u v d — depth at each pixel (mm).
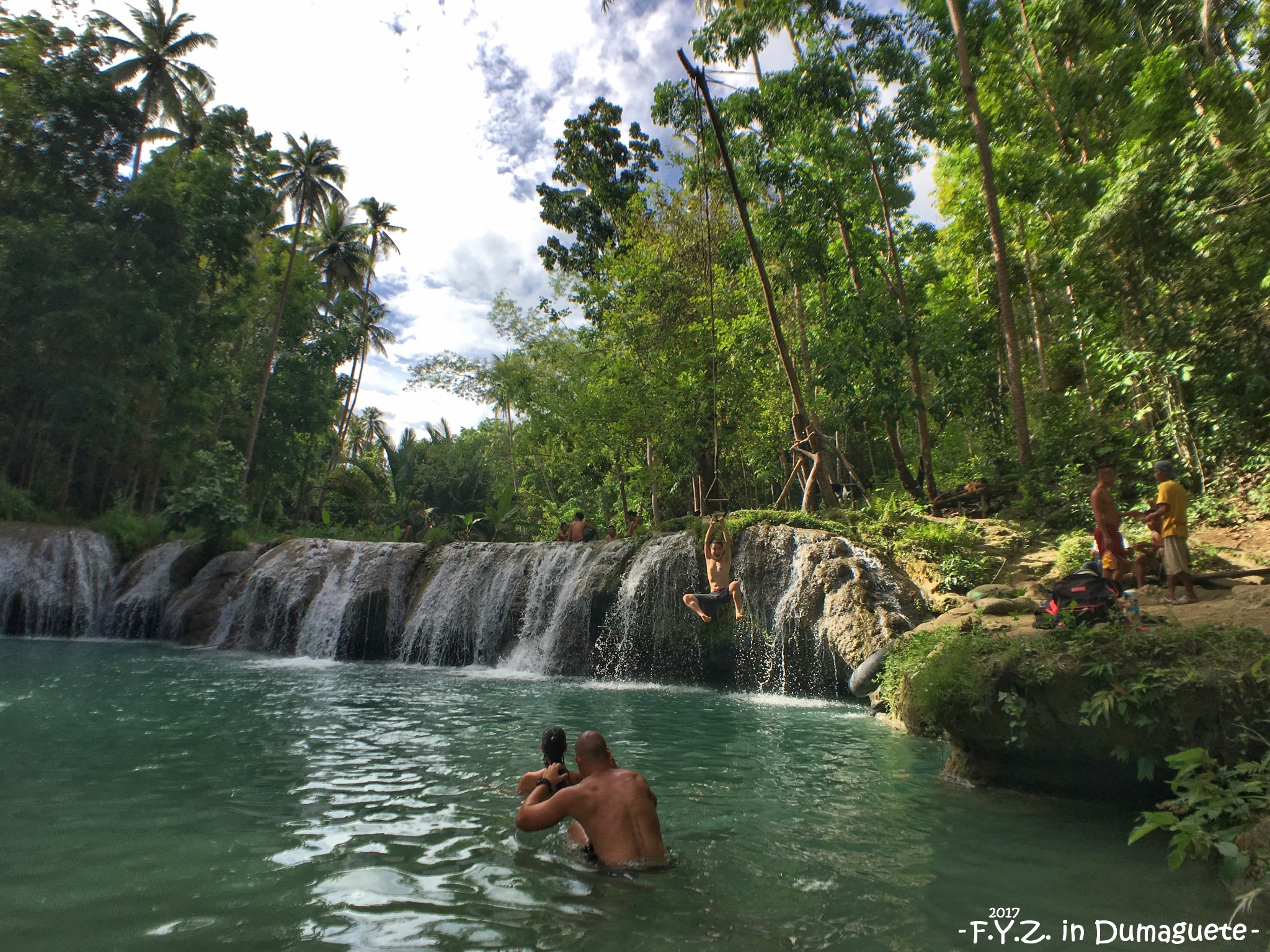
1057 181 15125
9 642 17875
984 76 17406
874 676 10766
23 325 23844
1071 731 5598
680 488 28016
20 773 6277
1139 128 13422
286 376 36688
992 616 9055
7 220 23859
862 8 16781
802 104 16359
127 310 23969
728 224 22891
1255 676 4672
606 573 15992
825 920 3645
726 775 6812
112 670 13445
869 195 18797
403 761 7141
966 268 21797
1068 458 15219
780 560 13867
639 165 30031
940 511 16141
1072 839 4930
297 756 7227
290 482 40688
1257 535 10836
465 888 4008
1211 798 4125
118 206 25125
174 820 5117
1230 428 12047
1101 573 8422
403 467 41562
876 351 17156
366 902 3797
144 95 33188
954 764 6766
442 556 19531
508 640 17344
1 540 20672
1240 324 11648
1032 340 23109
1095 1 15609
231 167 29375
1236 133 12359
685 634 14766
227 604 20375
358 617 18750
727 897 3924
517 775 6676
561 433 27000
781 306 23500
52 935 3352
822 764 7262
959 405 17750
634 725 9523
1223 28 13945
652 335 22938
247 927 3475
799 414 16578
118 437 25859
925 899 3932
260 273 35000
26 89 24641
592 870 4312
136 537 23547
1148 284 12586
